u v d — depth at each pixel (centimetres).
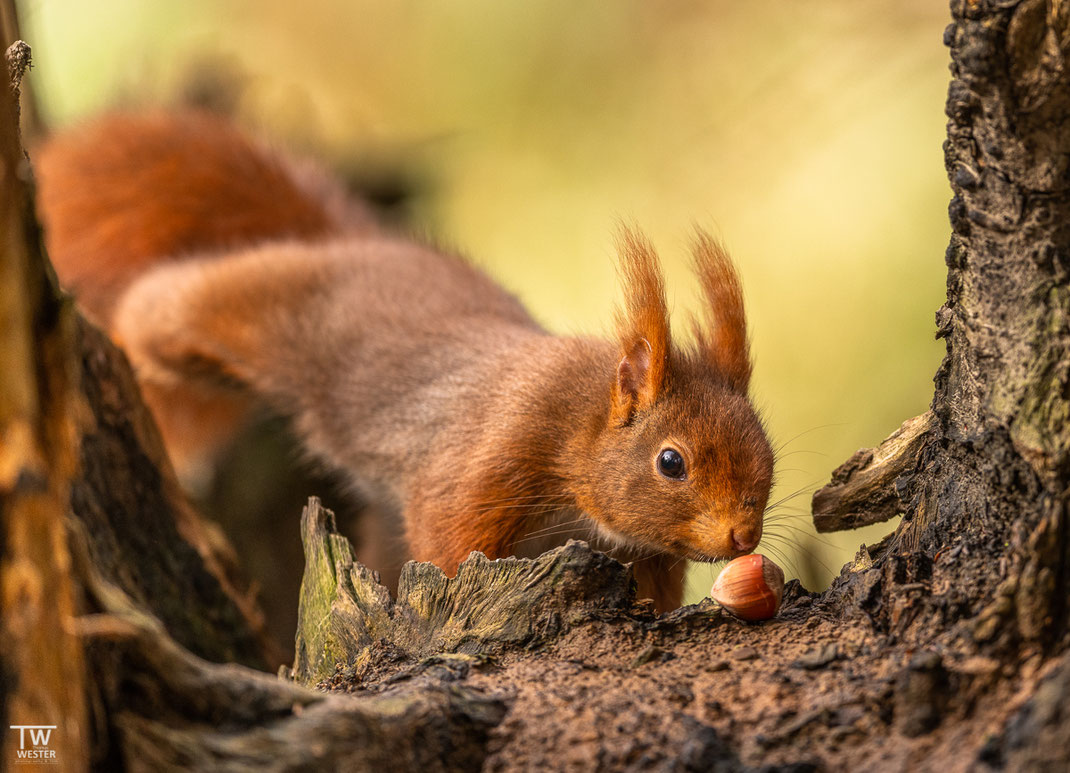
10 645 373
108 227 1164
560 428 796
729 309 814
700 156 1448
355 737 434
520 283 1452
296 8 1530
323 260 1059
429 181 1462
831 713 445
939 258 1309
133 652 415
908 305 1305
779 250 1388
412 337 948
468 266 1079
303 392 1012
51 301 418
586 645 529
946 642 456
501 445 803
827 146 1412
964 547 498
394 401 919
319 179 1251
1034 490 475
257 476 1122
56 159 1177
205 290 1055
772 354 1345
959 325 537
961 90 498
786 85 1438
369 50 1535
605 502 773
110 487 707
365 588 595
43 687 375
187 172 1184
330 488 1128
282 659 823
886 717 438
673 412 750
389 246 1100
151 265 1169
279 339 1020
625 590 553
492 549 811
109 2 1464
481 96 1506
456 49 1519
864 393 1284
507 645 538
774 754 434
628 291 777
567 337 869
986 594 472
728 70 1470
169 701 421
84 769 385
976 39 473
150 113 1217
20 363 379
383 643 567
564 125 1493
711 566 945
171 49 1470
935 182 1347
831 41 1446
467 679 506
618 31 1496
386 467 923
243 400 1124
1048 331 478
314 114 1503
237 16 1523
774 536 805
